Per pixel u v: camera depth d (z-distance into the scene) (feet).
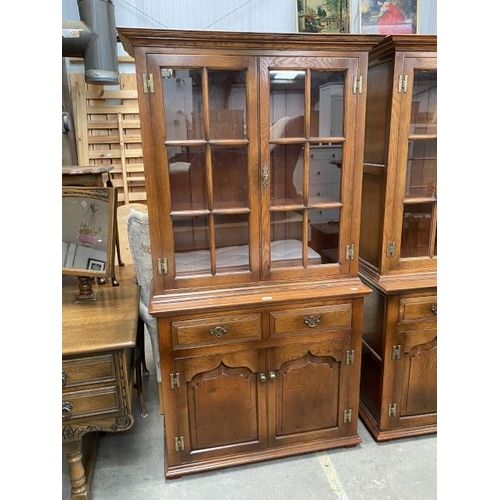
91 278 5.83
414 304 5.52
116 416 4.59
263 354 5.14
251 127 4.59
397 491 5.10
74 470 4.76
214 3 9.88
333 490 5.13
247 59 4.40
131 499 5.03
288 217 5.06
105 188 5.55
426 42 4.80
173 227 4.76
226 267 5.02
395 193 5.30
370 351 6.14
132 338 4.46
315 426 5.63
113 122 10.47
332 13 10.16
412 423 6.00
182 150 4.58
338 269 5.26
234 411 5.28
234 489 5.16
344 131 4.84
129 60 10.26
